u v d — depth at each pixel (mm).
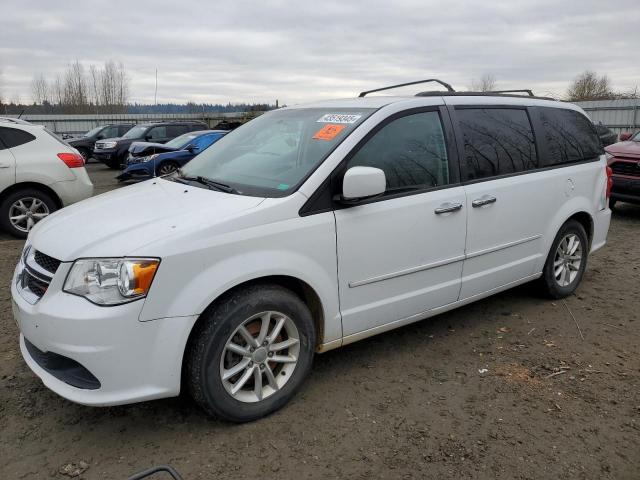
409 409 3199
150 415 3115
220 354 2838
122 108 42750
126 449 2820
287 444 2867
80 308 2605
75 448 2828
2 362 3699
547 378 3572
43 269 2840
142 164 13734
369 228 3314
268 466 2697
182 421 3062
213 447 2838
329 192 3186
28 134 7320
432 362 3773
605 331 4324
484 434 2963
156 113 35562
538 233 4473
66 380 2754
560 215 4625
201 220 2832
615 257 6555
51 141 7488
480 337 4184
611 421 3092
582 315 4637
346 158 3270
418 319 3775
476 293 4098
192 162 4180
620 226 8469
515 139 4312
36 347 2846
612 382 3527
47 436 2922
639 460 2762
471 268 3986
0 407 3168
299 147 3521
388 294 3514
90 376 2688
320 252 3123
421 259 3627
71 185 7516
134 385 2668
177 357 2709
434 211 3627
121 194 3631
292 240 3012
